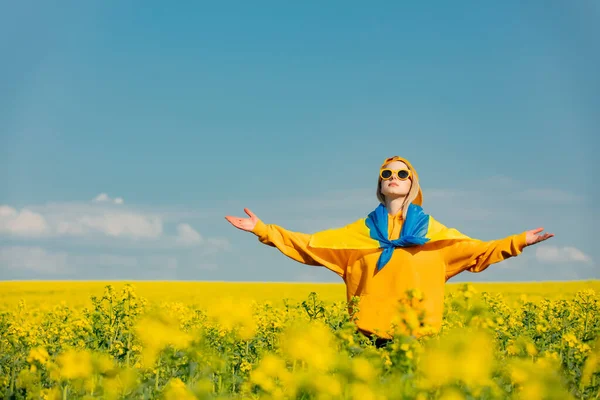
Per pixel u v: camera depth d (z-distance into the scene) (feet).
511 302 66.23
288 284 147.84
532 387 16.75
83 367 18.06
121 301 31.73
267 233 35.12
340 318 29.07
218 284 148.77
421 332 18.99
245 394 19.53
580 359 23.25
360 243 34.45
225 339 22.75
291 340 17.48
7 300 91.91
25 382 22.59
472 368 15.33
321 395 15.89
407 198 34.99
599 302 44.09
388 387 15.85
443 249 33.76
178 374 20.63
